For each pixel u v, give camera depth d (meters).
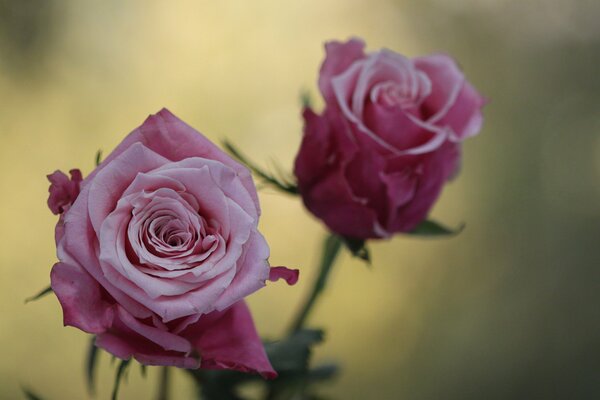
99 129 1.11
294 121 1.14
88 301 0.46
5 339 1.03
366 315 1.17
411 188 0.56
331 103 0.57
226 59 1.15
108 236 0.46
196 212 0.47
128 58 1.12
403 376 1.17
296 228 1.11
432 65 0.58
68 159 1.09
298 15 1.17
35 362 1.02
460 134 0.58
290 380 0.59
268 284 1.08
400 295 1.19
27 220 1.07
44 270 1.06
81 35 1.10
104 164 0.47
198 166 0.47
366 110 0.57
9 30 1.07
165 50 1.13
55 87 1.09
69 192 0.47
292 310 1.09
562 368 1.20
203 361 0.47
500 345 1.20
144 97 1.12
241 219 0.46
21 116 1.08
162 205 0.46
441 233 0.59
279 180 0.58
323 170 0.56
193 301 0.46
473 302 1.22
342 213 0.57
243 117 1.15
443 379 1.18
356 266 1.17
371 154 0.56
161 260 0.46
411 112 0.57
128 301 0.46
